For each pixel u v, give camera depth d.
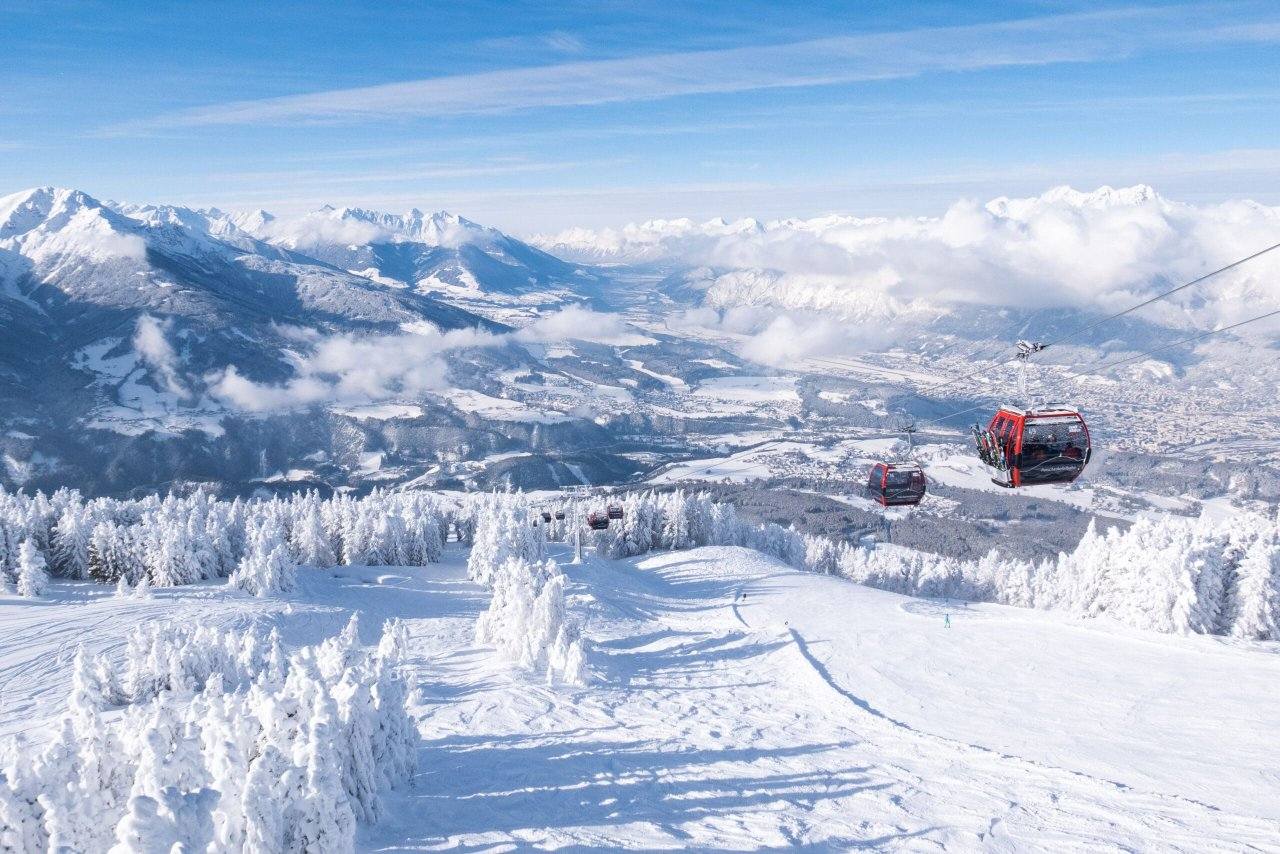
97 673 37.25
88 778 17.12
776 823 23.03
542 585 56.16
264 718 19.66
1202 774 30.38
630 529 124.81
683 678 49.03
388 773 23.42
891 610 75.75
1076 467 30.25
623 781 26.27
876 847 21.70
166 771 16.67
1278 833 23.81
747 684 47.50
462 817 21.64
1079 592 73.44
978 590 121.38
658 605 82.88
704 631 66.00
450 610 76.94
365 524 99.38
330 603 73.31
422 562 103.38
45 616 62.16
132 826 13.90
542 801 23.58
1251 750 33.44
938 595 123.44
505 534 95.12
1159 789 28.59
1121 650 55.06
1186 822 24.64
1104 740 35.25
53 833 15.57
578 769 27.42
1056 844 22.53
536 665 47.03
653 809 23.61
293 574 76.94
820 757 31.09
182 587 76.38
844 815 24.20
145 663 38.41
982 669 50.38
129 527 87.69
